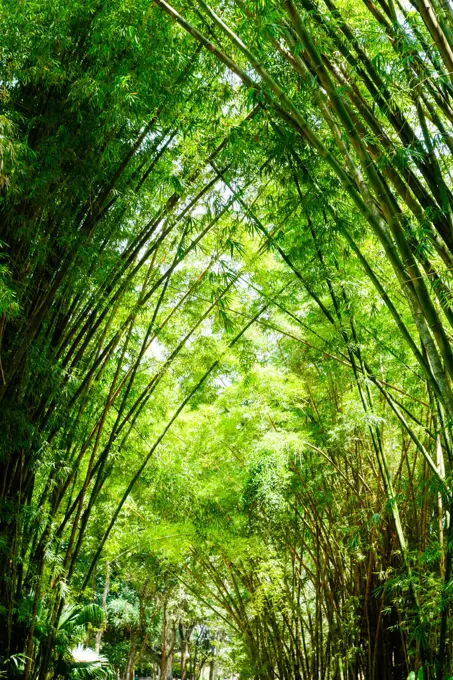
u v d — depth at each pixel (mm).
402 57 3178
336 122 3629
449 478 3553
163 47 3602
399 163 3078
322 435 6188
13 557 3840
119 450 5336
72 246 3898
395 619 6035
